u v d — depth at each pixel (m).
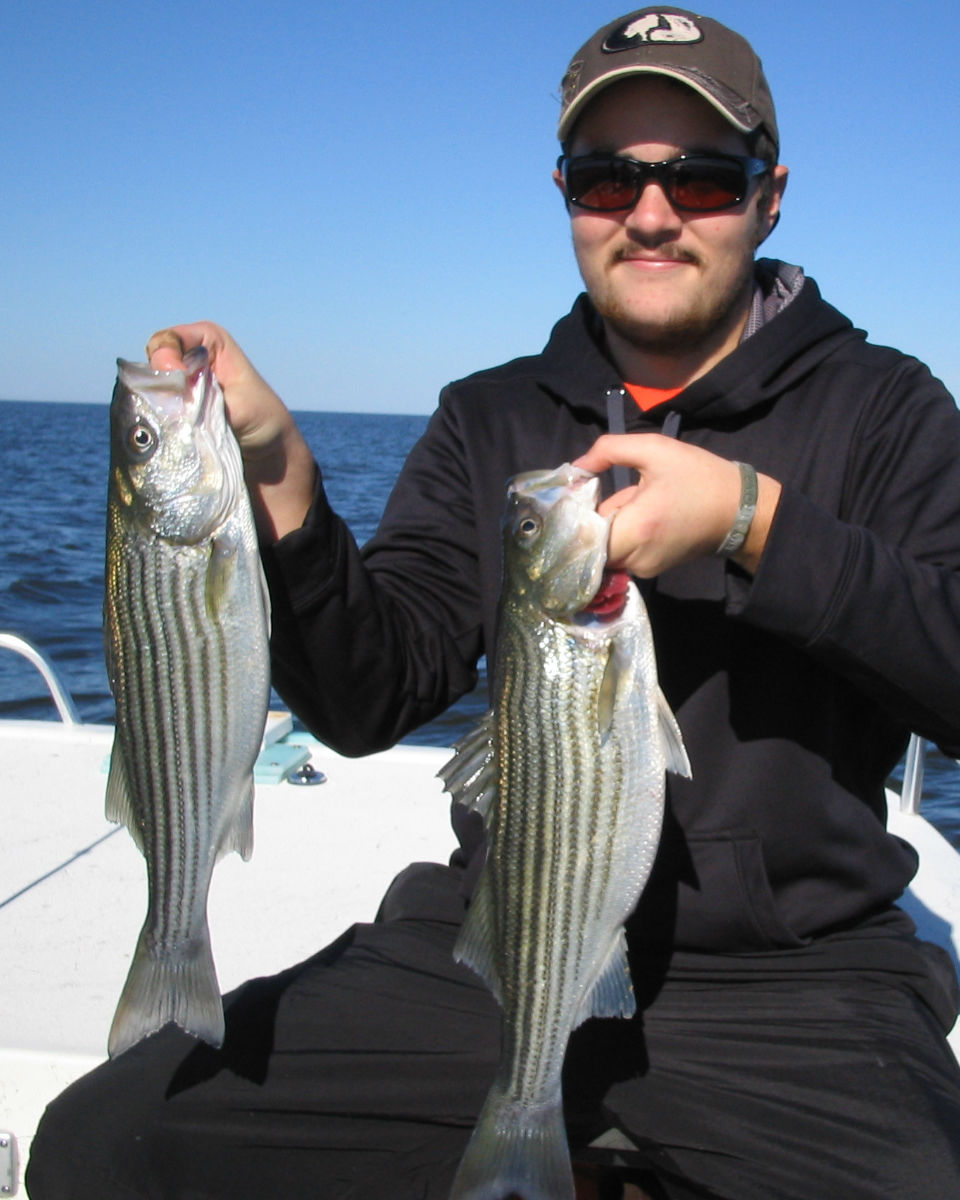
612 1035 2.53
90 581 18.47
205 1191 2.34
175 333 2.50
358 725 2.87
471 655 3.20
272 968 3.60
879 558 2.38
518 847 2.45
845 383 2.88
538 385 3.23
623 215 2.85
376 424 159.62
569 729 2.41
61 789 5.02
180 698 2.50
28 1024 3.14
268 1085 2.45
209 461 2.42
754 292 3.14
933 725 2.53
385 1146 2.43
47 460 52.09
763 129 2.89
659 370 3.10
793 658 2.70
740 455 2.90
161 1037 2.61
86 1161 2.33
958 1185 2.09
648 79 2.77
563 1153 2.23
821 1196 2.13
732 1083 2.38
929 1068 2.36
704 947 2.68
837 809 2.69
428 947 2.89
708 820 2.69
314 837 4.59
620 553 2.33
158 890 2.51
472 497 3.16
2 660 13.15
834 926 2.73
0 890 4.07
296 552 2.57
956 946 3.69
